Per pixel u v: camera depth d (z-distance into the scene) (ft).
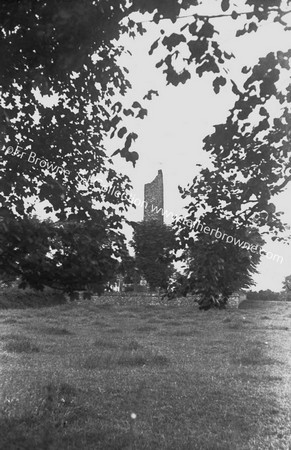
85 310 118.01
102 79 25.93
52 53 19.74
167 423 28.14
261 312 123.54
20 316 96.84
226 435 26.13
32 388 34.42
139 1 16.90
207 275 28.84
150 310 125.90
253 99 20.84
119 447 24.06
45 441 23.99
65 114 27.68
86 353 51.78
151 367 44.93
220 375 41.52
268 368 45.32
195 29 18.54
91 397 32.96
